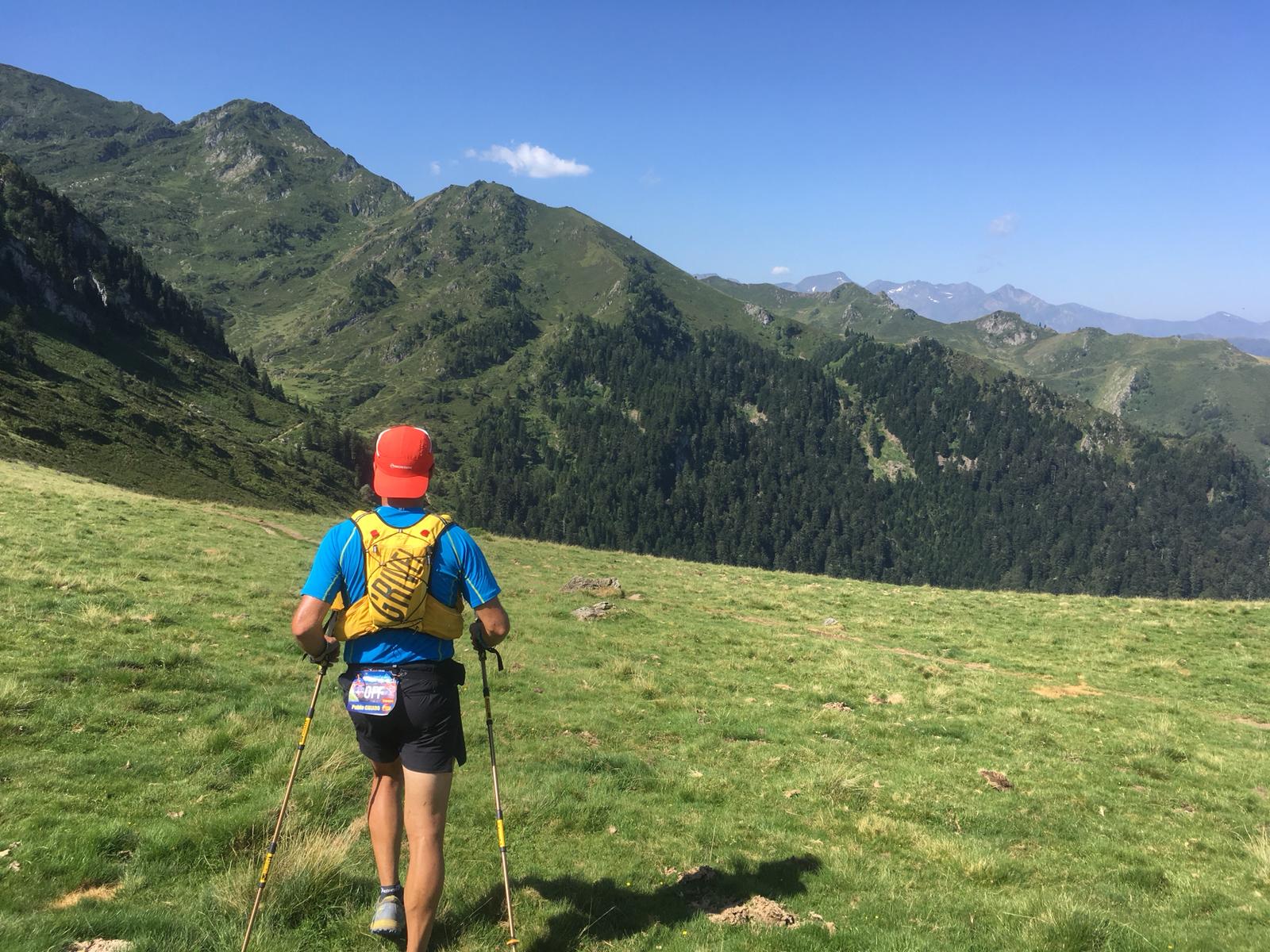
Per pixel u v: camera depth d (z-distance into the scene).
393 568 4.34
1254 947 6.45
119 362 197.38
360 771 8.53
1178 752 13.91
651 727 13.35
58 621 13.05
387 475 4.65
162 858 5.95
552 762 10.55
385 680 4.34
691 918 6.13
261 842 6.39
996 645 23.94
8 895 5.06
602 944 5.48
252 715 10.02
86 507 29.00
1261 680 20.23
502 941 5.27
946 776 11.87
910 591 35.41
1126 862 9.14
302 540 34.81
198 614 15.88
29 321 173.25
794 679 18.09
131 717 9.29
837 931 6.14
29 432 103.69
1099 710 16.72
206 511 38.56
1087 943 6.20
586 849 7.55
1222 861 9.35
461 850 7.07
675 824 8.70
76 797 6.89
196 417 171.50
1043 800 11.19
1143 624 26.42
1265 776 12.98
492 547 41.03
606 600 26.59
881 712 15.66
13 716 8.57
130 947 4.54
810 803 10.20
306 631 4.33
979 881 8.00
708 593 32.09
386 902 4.95
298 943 4.84
